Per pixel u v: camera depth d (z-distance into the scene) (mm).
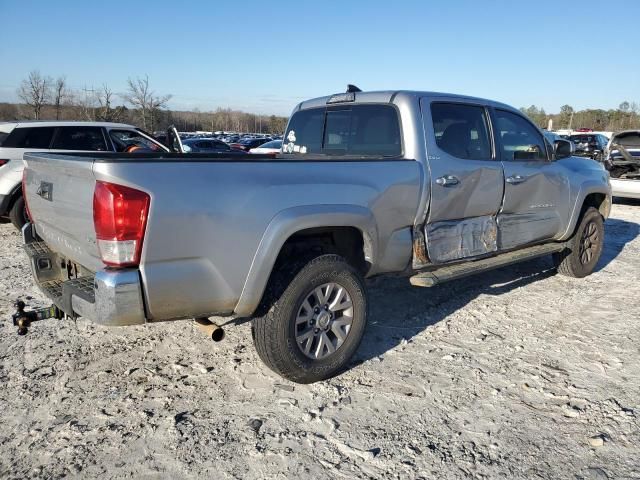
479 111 4617
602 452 2754
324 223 3258
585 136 24047
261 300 3184
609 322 4590
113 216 2580
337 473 2576
